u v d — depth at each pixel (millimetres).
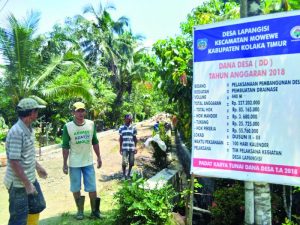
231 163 3654
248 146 3559
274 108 3422
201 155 3828
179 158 10570
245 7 3812
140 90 38625
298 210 5496
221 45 3697
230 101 3654
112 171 10539
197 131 3846
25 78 14625
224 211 5566
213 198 6367
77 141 5762
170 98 6852
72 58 16266
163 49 6961
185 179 8445
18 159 3867
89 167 5930
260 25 3471
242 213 5473
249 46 3539
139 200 4973
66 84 16906
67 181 9344
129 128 9492
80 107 5691
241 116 3594
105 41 36125
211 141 3768
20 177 3857
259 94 3498
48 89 15414
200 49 3816
